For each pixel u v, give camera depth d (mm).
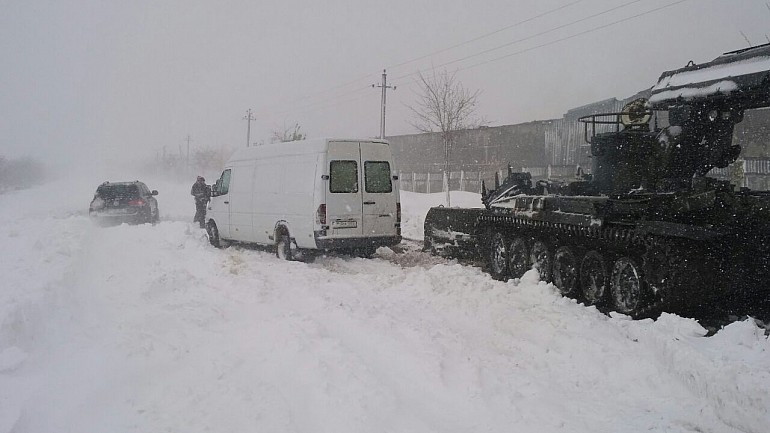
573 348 5727
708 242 7242
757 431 4277
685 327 6227
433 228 13703
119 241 13570
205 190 19984
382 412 4328
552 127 33781
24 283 7645
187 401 4500
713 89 7457
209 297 7887
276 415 4285
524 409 4520
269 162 13195
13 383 4777
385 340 5820
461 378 5004
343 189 11828
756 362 5164
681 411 4562
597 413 4512
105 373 4941
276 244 12945
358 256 13031
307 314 6797
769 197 7383
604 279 8484
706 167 8133
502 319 6750
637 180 9062
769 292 7742
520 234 10578
